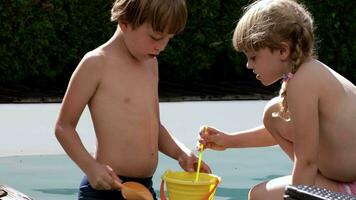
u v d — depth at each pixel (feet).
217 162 17.94
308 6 31.19
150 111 11.78
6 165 16.96
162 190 11.43
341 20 31.99
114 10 11.34
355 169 11.69
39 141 18.88
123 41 11.81
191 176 11.69
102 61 11.52
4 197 11.48
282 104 11.58
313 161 11.20
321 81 11.21
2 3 27.22
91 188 11.35
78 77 11.37
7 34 27.58
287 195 8.97
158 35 11.05
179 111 22.85
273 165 17.72
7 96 26.53
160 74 31.63
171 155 12.25
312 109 11.12
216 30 30.63
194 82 31.60
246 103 24.98
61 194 14.82
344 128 11.48
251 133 12.87
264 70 11.35
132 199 10.68
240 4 30.58
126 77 11.66
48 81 30.12
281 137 12.30
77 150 11.08
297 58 11.21
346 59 32.17
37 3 27.76
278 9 11.21
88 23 28.76
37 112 21.91
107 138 11.53
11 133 19.40
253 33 11.17
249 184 15.90
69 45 28.86
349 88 11.64
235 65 31.45
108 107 11.50
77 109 11.34
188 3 29.99
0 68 28.09
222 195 15.03
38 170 16.61
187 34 30.35
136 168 11.60
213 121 21.52
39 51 28.27
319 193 8.78
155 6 10.78
